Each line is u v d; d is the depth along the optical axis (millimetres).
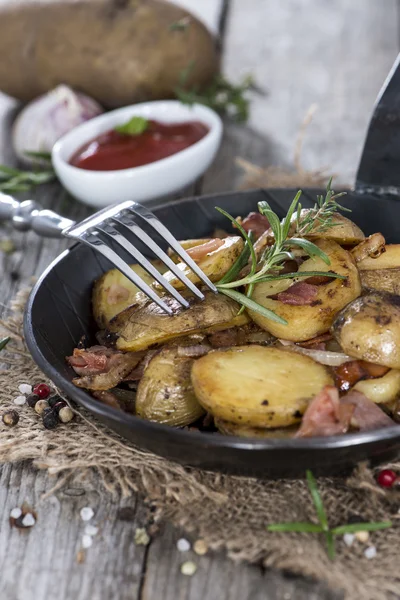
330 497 375
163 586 355
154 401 377
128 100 609
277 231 387
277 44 703
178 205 447
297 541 359
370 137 436
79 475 387
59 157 530
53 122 575
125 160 536
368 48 689
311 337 385
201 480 383
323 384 364
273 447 340
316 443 339
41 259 512
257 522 368
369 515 367
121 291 420
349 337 370
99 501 383
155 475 383
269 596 351
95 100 617
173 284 394
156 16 591
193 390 377
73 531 373
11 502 384
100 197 520
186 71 588
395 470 384
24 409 412
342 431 356
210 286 389
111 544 368
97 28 588
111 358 393
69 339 412
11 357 444
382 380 372
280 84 654
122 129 540
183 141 546
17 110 640
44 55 597
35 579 359
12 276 500
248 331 396
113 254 388
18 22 599
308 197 447
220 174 569
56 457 392
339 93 640
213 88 620
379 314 371
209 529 366
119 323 407
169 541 368
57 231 442
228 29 727
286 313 384
